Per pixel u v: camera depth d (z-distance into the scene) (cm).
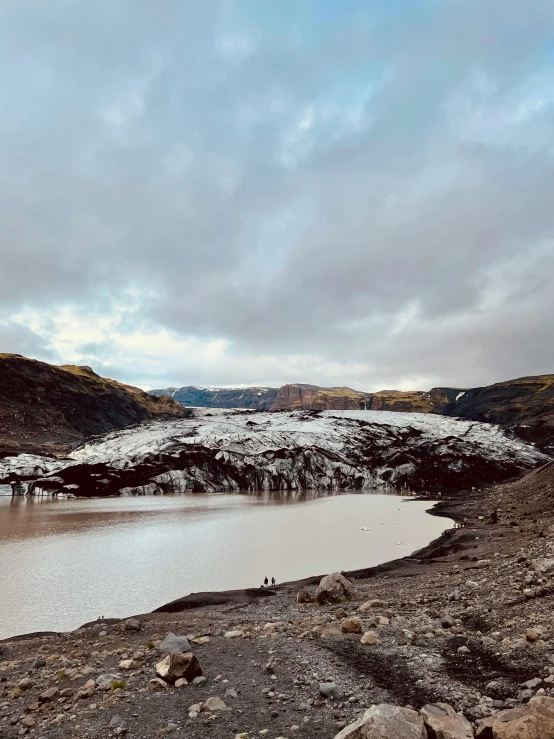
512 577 2317
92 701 1162
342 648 1473
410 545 5931
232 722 976
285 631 1823
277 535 6631
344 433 18400
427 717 837
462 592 2241
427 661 1284
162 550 5609
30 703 1205
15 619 3238
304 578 4384
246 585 4159
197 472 14588
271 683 1205
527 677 1085
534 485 9250
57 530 6919
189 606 3334
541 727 734
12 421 18550
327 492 14025
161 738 927
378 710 804
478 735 784
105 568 4734
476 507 9106
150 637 1908
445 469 15012
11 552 5434
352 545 5944
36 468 13188
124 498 11994
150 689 1210
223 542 6112
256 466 15212
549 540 3306
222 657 1471
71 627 3080
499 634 1458
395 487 14862
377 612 2089
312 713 998
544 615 1562
